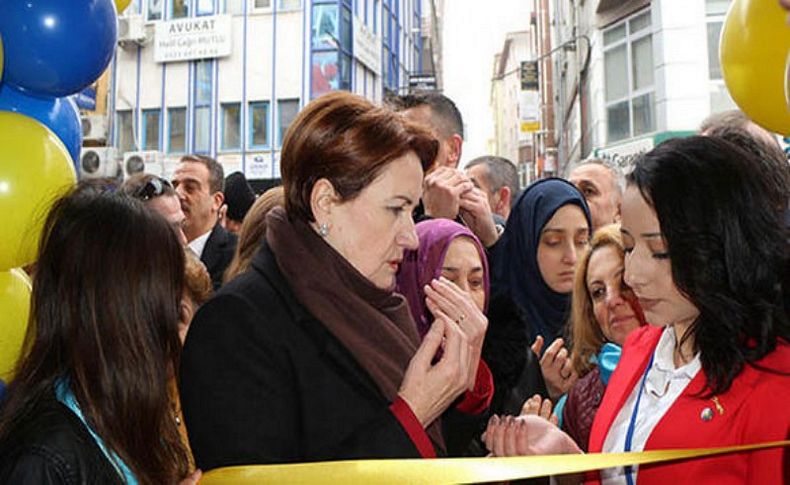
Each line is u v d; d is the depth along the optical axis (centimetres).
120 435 123
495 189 420
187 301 189
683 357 132
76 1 176
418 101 286
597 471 141
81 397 122
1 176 158
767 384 116
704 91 1039
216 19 1734
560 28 2241
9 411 122
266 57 1745
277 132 1736
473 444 179
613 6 1195
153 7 1769
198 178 415
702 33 1042
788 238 121
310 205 139
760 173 125
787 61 145
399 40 2486
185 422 132
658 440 125
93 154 646
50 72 176
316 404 128
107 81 1705
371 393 131
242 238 221
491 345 203
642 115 1145
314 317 133
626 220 131
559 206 265
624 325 203
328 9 1738
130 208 134
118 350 125
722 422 119
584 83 1528
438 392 134
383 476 113
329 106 140
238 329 131
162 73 1761
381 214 137
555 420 171
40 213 158
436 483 111
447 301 151
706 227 119
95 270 126
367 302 141
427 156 146
